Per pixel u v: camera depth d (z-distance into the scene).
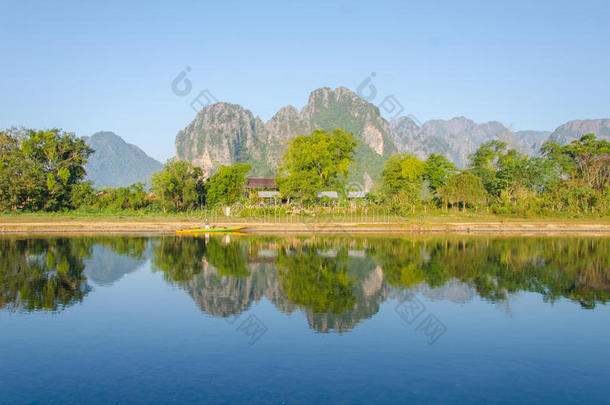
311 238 52.53
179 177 78.62
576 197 77.69
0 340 18.42
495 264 36.09
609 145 104.50
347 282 29.28
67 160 85.88
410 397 13.80
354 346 17.98
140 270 32.69
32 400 13.48
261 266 34.53
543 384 14.81
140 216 72.00
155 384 14.52
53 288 27.28
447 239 52.59
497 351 17.62
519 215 74.06
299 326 20.30
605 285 29.06
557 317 22.11
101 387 14.31
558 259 38.69
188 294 25.92
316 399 13.58
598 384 14.83
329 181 89.25
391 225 62.53
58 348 17.58
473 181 76.19
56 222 63.12
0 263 35.16
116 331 19.53
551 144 114.44
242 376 15.11
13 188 73.50
